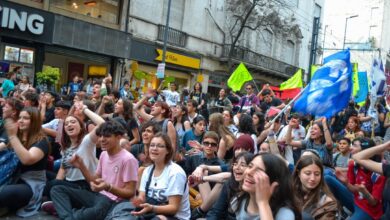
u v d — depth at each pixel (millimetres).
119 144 4977
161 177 4648
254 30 29562
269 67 33000
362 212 5004
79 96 8914
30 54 17297
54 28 17516
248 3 28719
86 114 5984
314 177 4176
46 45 17719
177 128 8602
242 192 3539
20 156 4918
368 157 4734
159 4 23344
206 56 27109
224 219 4066
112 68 20844
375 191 5008
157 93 13141
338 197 5285
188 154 6363
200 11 26359
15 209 5141
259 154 3219
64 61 19344
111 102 7953
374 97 12562
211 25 27375
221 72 28672
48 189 5402
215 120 6438
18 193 5004
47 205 5195
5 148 5285
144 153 6078
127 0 21047
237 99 13562
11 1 15977
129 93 16344
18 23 16141
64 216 4797
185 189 4699
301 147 7445
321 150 7125
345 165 6918
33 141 5137
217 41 28047
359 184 5055
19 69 16812
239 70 14844
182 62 25016
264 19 30562
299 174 4266
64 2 18281
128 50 21016
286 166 3164
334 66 7383
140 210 4535
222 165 5344
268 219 2697
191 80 26391
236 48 28734
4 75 16172
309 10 39125
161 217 4410
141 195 4711
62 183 5230
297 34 37062
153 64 23344
